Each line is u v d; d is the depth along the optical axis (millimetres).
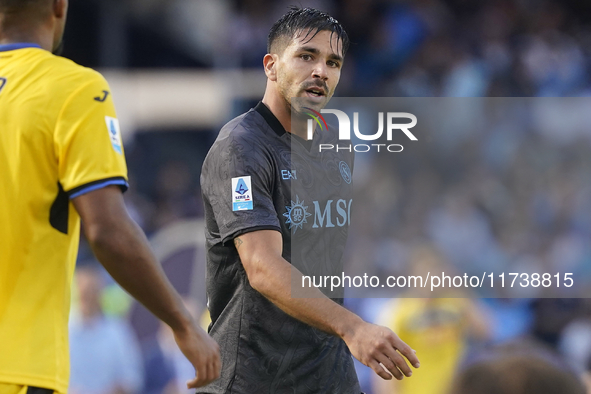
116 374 19641
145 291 6855
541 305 22172
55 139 6805
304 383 8672
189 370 20609
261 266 7996
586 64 40562
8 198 6805
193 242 20141
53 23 7504
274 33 9070
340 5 40219
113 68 35031
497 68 39000
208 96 33344
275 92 8945
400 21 40219
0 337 6715
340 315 7730
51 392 6801
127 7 35375
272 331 8570
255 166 8414
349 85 37062
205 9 36906
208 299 9086
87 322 19547
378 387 17234
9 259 6816
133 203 32625
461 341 16859
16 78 7000
